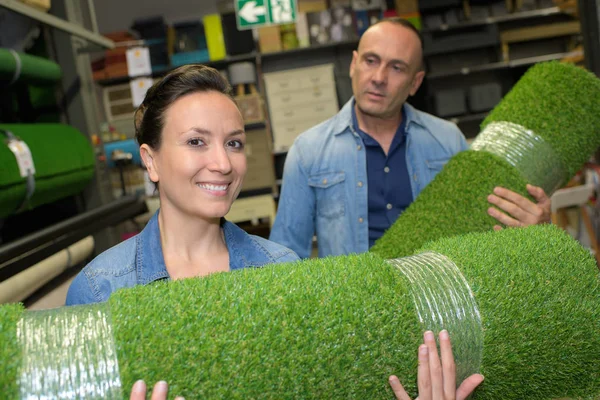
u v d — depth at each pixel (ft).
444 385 2.91
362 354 2.80
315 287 2.86
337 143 6.22
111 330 2.60
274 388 2.67
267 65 20.53
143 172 15.57
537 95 5.26
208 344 2.62
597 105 5.18
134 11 23.04
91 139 9.52
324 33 19.35
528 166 5.08
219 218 3.79
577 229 11.34
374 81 5.72
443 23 19.27
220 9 18.85
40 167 6.96
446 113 18.89
